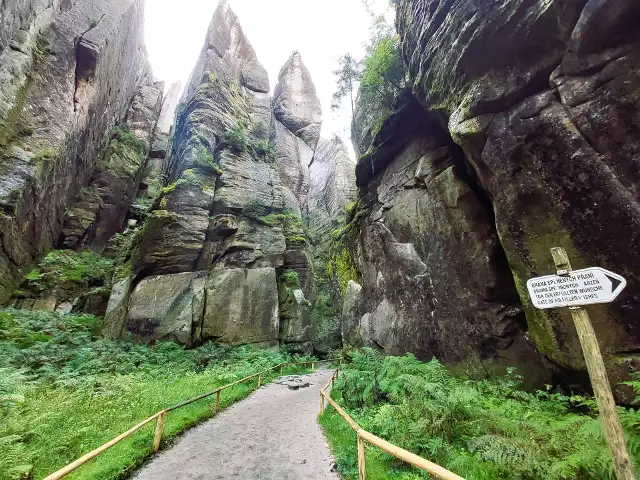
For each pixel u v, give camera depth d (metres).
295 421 8.17
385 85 15.23
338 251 21.27
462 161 10.41
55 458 5.55
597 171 5.84
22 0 19.86
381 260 13.65
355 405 8.20
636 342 5.43
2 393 7.56
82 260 22.94
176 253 20.17
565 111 6.25
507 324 8.40
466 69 8.21
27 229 19.59
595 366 2.39
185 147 25.42
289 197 30.77
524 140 6.81
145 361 14.10
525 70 7.06
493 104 7.57
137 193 33.78
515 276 7.35
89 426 6.64
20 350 11.72
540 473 4.05
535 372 7.71
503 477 4.32
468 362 9.07
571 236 6.23
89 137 27.53
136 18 37.25
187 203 21.88
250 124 31.97
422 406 5.62
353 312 16.66
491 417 5.56
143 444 6.21
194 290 19.50
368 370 8.66
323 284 28.02
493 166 7.43
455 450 4.95
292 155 38.12
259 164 28.50
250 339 19.66
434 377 6.77
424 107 11.15
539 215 6.71
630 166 5.47
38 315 16.47
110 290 20.64
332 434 6.67
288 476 5.11
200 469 5.45
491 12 7.23
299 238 26.56
